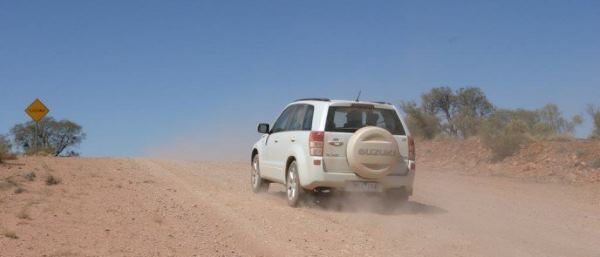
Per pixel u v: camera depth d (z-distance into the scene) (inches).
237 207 429.4
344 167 418.9
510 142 804.6
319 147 417.4
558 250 318.0
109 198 441.4
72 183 514.3
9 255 265.9
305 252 299.6
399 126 437.4
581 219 421.7
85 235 313.7
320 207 440.5
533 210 458.6
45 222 340.5
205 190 519.2
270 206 439.8
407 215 417.7
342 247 312.0
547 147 787.4
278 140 479.5
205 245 306.7
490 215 428.8
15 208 376.8
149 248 293.4
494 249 315.9
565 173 687.1
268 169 495.2
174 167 745.0
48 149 1014.4
